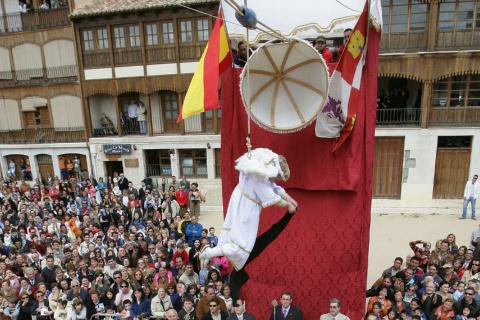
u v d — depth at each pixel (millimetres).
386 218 15586
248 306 5734
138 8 17969
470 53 15531
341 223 5262
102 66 19469
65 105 21016
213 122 19359
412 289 7441
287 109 4113
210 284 7395
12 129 22281
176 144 19484
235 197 3211
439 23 15844
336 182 5098
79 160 20844
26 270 8992
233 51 5941
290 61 4035
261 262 5551
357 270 5395
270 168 3113
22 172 22062
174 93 19750
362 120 5059
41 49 20781
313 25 6281
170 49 18656
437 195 17266
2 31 21219
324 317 5328
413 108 16938
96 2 19234
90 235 11031
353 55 4641
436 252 9031
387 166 17203
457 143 16938
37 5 20547
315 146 5117
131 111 20094
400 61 16094
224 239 3203
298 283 5457
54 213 14211
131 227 11289
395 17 16094
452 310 7078
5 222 12750
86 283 8406
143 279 8562
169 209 15125
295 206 3316
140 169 20109
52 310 8164
